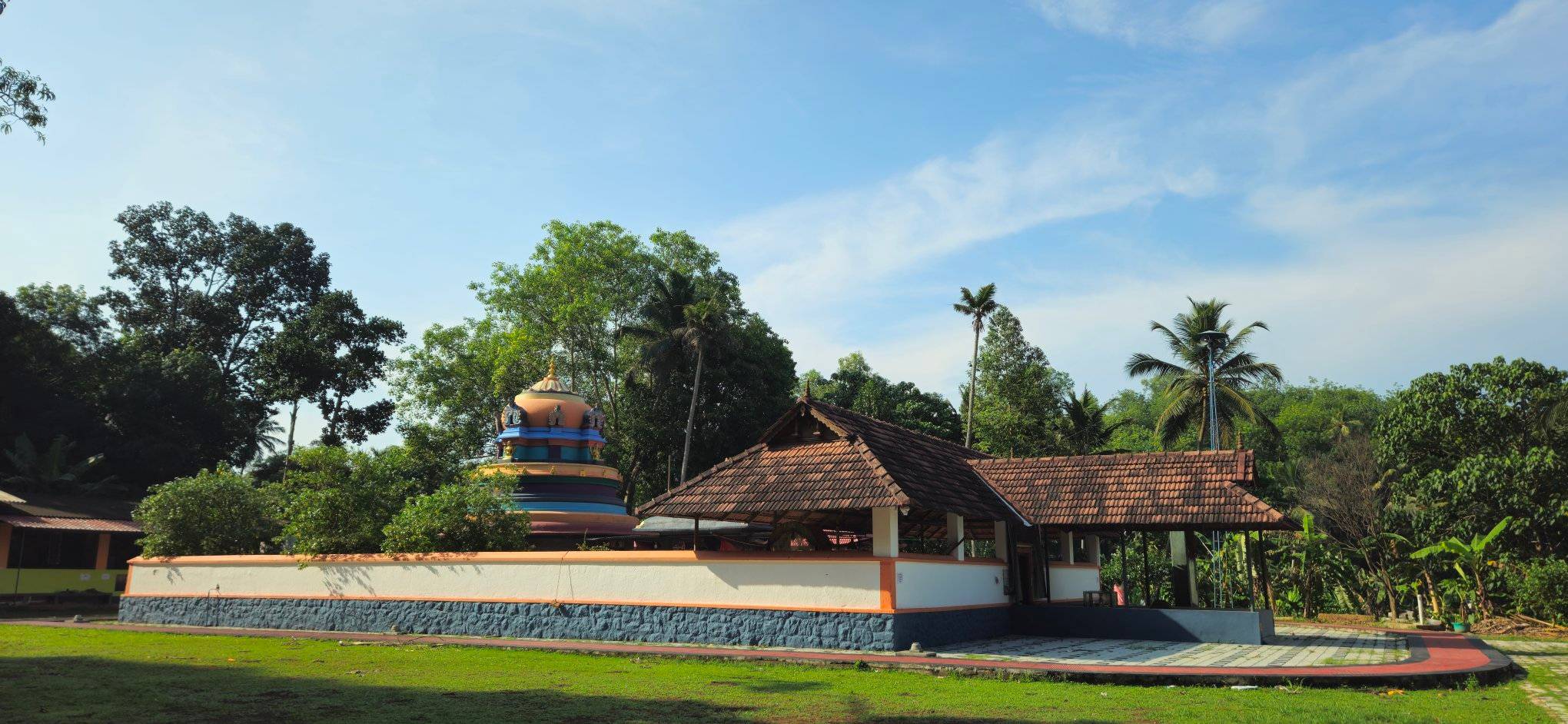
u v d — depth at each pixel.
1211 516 18.27
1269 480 42.06
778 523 18.08
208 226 51.81
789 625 16.12
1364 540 29.30
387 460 22.95
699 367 44.12
